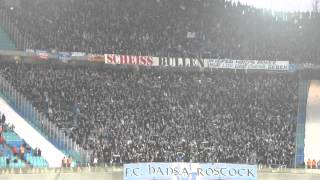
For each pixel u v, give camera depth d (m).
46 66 54.69
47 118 48.56
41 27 58.03
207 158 48.09
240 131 51.66
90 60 55.81
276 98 56.91
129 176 44.62
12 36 56.16
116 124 49.53
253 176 46.56
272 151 49.84
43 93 51.25
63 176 43.88
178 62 57.38
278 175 47.97
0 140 45.09
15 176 42.34
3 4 59.19
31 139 46.22
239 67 58.31
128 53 57.47
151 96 54.12
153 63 56.91
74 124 48.50
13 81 51.66
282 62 59.00
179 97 54.78
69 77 53.97
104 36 58.81
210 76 58.12
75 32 58.38
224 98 55.69
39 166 43.84
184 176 45.53
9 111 48.78
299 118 55.28
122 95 53.47
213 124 51.97
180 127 50.72
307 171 48.00
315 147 52.22
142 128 49.66
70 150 46.25
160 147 48.06
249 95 56.66
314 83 59.59
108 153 46.34
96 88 53.50
